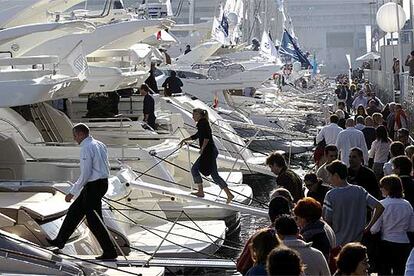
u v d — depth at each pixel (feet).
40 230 108.58
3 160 149.59
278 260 60.59
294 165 282.97
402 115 216.74
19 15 171.53
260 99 360.48
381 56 470.80
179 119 222.07
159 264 110.52
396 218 99.60
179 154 202.08
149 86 243.81
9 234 99.19
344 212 98.89
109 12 216.74
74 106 220.84
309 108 400.88
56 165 151.33
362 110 230.27
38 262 92.43
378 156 164.25
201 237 152.05
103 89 195.21
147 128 205.16
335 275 70.13
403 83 297.33
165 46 306.76
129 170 158.40
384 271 101.76
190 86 316.81
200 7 646.74
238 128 293.02
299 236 79.51
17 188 124.36
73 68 165.58
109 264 104.73
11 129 171.22
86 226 120.57
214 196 175.01
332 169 100.01
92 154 104.22
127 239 127.34
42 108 192.85
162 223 161.17
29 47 167.53
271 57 387.96
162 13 267.39
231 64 321.32
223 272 113.70
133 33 207.21
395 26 303.68
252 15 483.51
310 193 115.75
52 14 184.24
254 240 70.64
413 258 74.18
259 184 239.30
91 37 188.55
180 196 150.71
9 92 139.74
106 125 202.18
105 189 105.81
